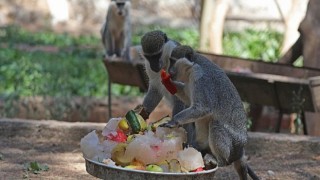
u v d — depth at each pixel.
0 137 9.24
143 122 6.26
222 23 17.30
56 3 27.84
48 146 8.93
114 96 15.02
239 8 26.28
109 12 13.44
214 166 6.12
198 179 5.70
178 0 28.27
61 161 8.16
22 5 28.92
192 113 6.34
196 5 27.45
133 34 23.31
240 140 6.73
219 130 6.55
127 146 5.88
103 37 13.91
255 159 8.60
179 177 5.59
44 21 28.09
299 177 7.76
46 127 9.27
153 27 25.06
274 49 19.58
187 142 6.71
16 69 16.39
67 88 14.41
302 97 9.59
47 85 13.97
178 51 6.46
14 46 21.11
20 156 8.34
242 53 19.77
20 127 9.29
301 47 11.54
